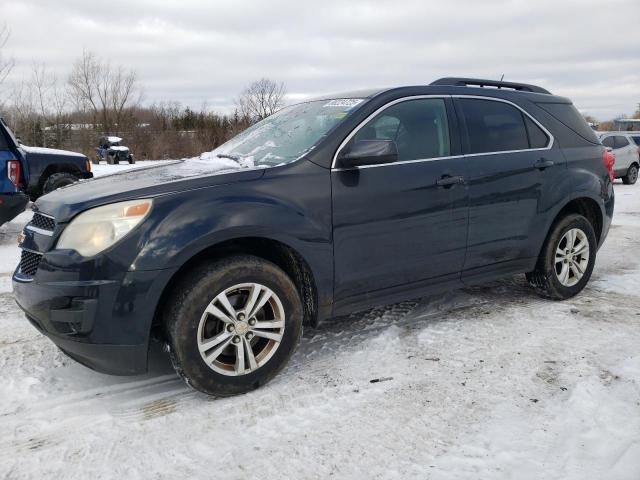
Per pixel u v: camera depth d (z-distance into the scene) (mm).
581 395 2797
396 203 3365
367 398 2855
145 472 2285
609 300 4434
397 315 4121
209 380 2799
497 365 3205
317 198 3086
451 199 3607
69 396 2936
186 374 2742
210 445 2471
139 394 2953
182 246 2658
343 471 2260
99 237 2631
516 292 4691
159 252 2629
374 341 3588
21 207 6883
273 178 3006
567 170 4289
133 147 32438
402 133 3543
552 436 2459
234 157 3619
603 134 16516
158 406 2824
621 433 2461
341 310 3295
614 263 5762
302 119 3715
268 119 4203
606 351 3371
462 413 2686
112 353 2650
